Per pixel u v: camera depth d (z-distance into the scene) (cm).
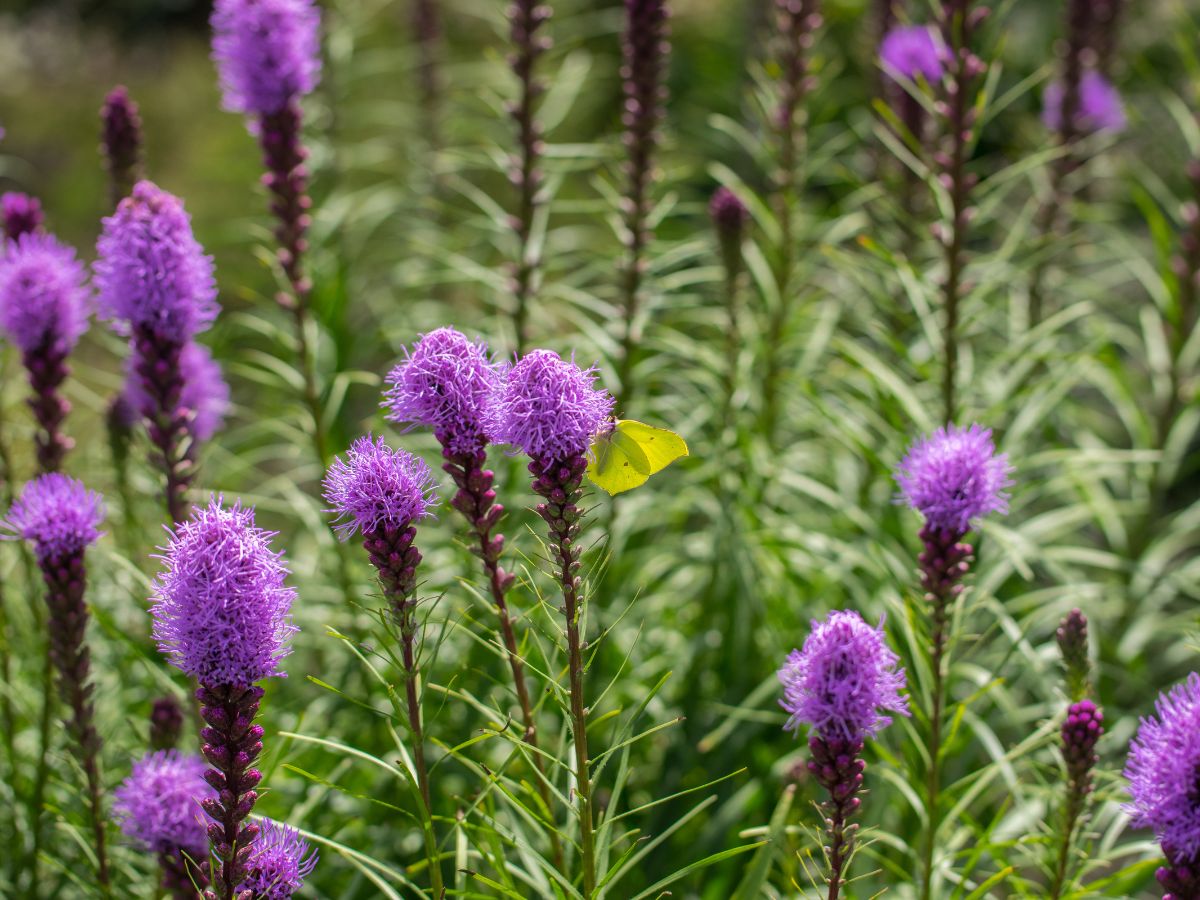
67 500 351
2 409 471
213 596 252
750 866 360
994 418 530
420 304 724
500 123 859
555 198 1064
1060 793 371
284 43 468
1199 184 602
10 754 438
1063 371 574
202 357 483
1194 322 658
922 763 442
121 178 509
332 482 282
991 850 394
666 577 600
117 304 382
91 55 1497
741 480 547
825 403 589
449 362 279
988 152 1055
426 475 284
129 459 509
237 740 271
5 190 1235
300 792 472
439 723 479
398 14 1259
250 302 952
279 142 488
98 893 389
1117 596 614
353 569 524
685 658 529
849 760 281
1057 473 647
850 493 627
